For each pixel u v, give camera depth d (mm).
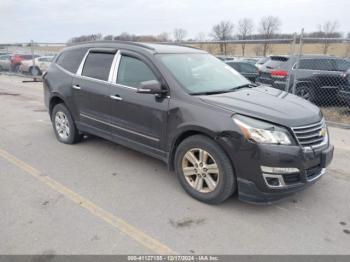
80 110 5262
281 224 3326
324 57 9586
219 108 3512
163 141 4035
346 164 5000
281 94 4332
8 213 3434
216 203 3639
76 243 2959
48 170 4598
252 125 3273
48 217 3371
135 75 4375
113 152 5348
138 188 4074
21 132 6535
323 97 9531
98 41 5254
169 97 3898
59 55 6000
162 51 4434
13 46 22922
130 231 3160
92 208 3572
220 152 3445
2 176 4375
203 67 4582
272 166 3209
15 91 12922
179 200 3779
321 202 3793
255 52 23156
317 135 3498
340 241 3061
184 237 3084
